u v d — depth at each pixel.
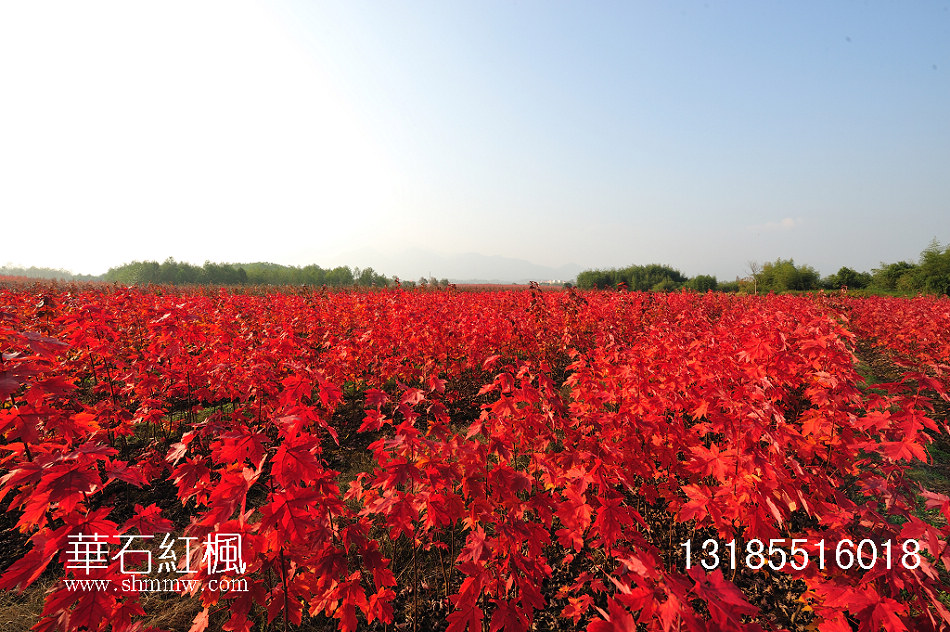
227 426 4.36
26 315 9.31
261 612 4.14
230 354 7.73
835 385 4.55
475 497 3.40
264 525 2.41
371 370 9.93
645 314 17.80
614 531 3.06
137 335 10.77
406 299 16.42
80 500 2.47
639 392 5.12
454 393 9.61
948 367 3.30
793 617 4.07
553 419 4.64
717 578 1.77
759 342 5.43
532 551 3.26
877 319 19.00
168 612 4.10
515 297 21.45
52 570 4.69
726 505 3.37
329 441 7.98
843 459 4.64
